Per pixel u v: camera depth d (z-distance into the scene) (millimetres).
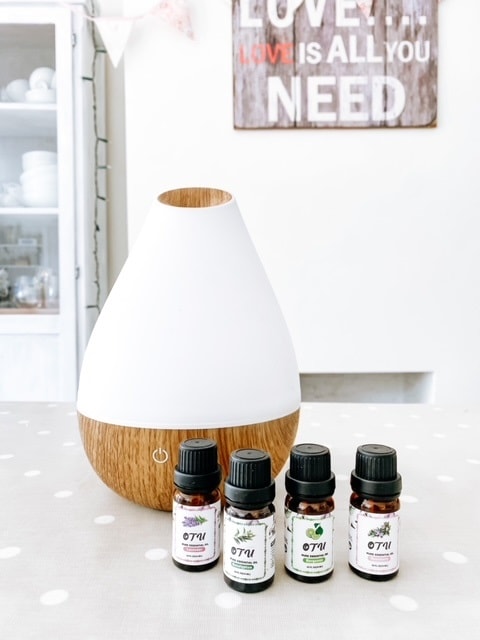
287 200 1104
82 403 337
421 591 250
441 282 1127
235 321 314
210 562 268
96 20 1059
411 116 1088
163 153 1095
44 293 1168
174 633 219
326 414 615
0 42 1116
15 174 1171
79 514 338
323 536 255
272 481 253
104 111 1246
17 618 229
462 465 435
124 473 317
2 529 316
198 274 315
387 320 1130
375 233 1114
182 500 268
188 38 1074
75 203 1117
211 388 302
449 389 1141
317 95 1079
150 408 302
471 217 1118
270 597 244
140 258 330
